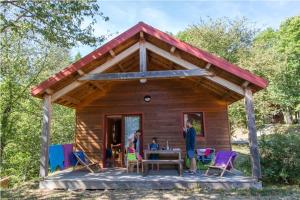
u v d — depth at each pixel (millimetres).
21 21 8133
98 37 8797
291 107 26594
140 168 9281
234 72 6672
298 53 22969
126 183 6828
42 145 7215
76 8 7570
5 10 8094
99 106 10484
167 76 7152
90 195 6234
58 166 7719
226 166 7121
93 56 7043
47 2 7258
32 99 12914
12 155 13227
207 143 9883
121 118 10500
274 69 19219
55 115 15859
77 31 8266
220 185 6570
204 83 9250
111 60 7461
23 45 11852
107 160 10242
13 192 6664
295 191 6277
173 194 6152
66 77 7223
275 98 21969
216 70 7109
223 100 10047
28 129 13273
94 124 10375
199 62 7254
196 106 10125
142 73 7230
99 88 9969
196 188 6602
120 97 10484
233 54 22125
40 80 12992
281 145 7375
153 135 10094
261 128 18453
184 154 9797
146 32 6996
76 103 10344
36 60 12805
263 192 6180
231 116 17719
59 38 8211
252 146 6699
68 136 16219
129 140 10273
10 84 11367
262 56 19266
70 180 6965
